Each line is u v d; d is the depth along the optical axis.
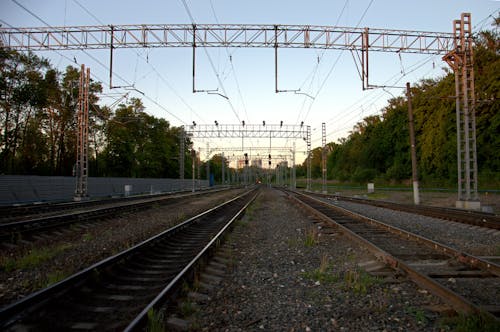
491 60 39.91
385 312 5.30
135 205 24.06
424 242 10.12
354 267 7.97
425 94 52.03
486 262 7.21
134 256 8.48
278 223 16.55
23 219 16.69
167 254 9.58
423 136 49.38
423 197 34.84
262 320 5.14
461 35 22.20
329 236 12.34
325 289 6.55
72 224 15.01
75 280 6.02
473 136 21.92
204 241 11.40
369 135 72.19
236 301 5.92
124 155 62.12
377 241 10.80
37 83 41.94
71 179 35.91
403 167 56.75
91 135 58.12
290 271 7.93
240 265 8.48
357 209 23.36
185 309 5.28
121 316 5.07
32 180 30.67
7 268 7.95
